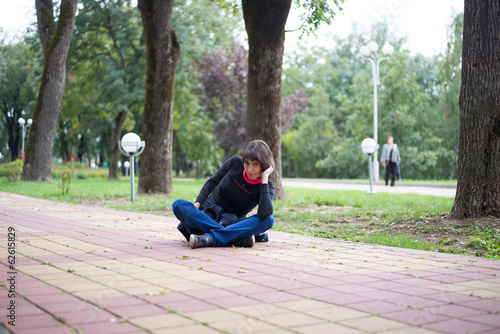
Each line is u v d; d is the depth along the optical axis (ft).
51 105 68.49
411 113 114.62
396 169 67.87
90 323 8.25
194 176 141.59
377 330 8.16
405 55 114.21
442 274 13.32
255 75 40.45
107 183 74.28
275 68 40.34
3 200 39.99
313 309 9.34
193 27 85.61
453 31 99.45
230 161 17.74
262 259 15.03
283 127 91.40
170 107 49.08
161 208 35.40
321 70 152.46
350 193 49.42
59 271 12.80
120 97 84.58
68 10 67.72
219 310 9.15
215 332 7.88
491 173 23.99
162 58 48.32
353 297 10.37
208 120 103.71
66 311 8.95
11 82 134.21
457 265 14.88
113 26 84.23
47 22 69.72
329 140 143.64
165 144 48.75
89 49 86.43
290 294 10.53
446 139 113.09
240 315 8.86
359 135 119.75
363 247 18.74
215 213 17.67
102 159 176.65
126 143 39.75
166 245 17.79
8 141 158.30
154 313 8.89
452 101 104.68
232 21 86.58
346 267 14.01
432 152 109.19
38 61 86.12
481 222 23.35
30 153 68.28
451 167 119.24
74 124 102.68
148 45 48.47
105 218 28.22
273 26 39.11
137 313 8.87
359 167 137.18
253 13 39.09
